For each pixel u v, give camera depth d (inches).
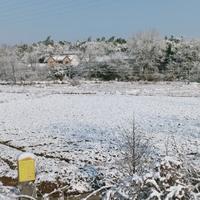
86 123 1114.1
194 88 2317.9
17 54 4106.8
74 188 530.3
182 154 249.1
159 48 3250.5
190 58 3161.9
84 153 737.0
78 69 3174.2
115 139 864.3
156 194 214.2
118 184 238.5
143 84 2642.7
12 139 890.7
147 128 1007.0
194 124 1064.2
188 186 216.7
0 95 1991.9
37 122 1143.0
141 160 383.6
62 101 1712.6
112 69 3051.2
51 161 682.2
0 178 585.9
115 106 1517.0
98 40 5310.0
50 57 4138.8
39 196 477.1
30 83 2775.6
